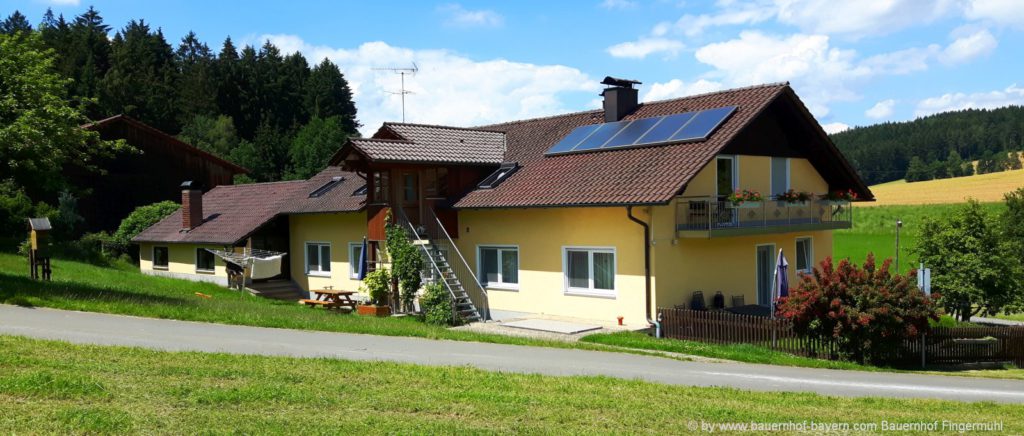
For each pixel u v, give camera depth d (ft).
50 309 55.31
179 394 28.63
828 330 57.11
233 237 95.20
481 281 77.25
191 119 265.95
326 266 93.40
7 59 66.80
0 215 115.96
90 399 27.09
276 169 268.41
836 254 150.41
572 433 26.37
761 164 75.87
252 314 59.98
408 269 73.97
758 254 76.79
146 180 144.97
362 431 25.08
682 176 62.08
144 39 307.99
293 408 27.76
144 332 47.55
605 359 48.83
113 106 229.66
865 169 372.79
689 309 65.72
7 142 62.49
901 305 55.93
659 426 28.12
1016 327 65.82
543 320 68.69
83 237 125.18
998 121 375.45
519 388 33.96
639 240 64.28
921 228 100.07
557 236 70.49
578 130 82.38
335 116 281.13
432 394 31.19
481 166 80.38
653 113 79.46
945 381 49.34
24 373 29.99
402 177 77.46
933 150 361.10
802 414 31.78
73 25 315.78
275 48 313.53
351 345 47.78
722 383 41.70
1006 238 103.14
